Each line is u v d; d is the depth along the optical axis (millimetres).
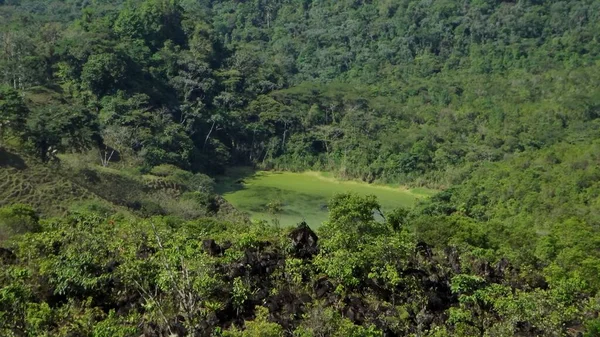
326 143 115375
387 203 90250
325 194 95375
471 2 168625
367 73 148250
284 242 29469
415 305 25359
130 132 89938
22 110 72188
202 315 21406
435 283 27703
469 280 26812
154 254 26391
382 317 23625
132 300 23984
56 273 24344
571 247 40531
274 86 128500
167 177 81875
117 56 101250
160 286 22797
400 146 107875
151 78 108500
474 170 92375
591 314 26219
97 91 98125
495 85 128250
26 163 65312
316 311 22219
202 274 23422
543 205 66375
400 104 128250
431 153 103875
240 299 23547
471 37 156125
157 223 38812
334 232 30328
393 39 159375
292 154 114875
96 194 67375
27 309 21422
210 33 133625
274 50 165500
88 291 24234
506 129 105000
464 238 40688
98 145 82375
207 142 106938
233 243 29109
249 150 114438
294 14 185000
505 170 78938
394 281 25766
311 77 153250
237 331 21062
